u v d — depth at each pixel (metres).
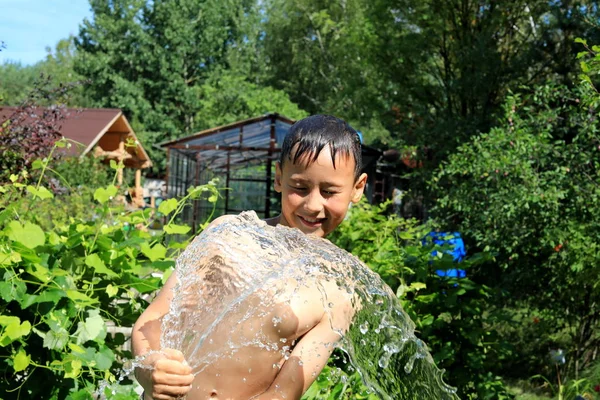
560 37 10.52
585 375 5.98
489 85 11.66
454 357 4.89
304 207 2.02
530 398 6.17
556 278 6.68
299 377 1.89
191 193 3.55
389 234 5.49
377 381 2.04
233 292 1.96
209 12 40.03
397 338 2.00
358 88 16.50
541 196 5.96
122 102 37.78
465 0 12.73
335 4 31.45
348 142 2.02
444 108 13.51
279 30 36.78
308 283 1.93
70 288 3.08
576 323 7.05
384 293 2.01
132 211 3.82
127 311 3.39
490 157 6.82
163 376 1.73
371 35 14.05
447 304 4.68
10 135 7.24
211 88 36.03
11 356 2.90
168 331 2.03
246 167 20.70
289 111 33.88
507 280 6.88
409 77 14.04
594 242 5.96
